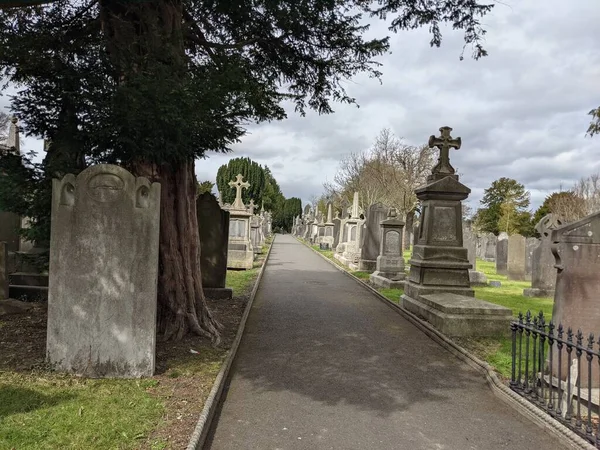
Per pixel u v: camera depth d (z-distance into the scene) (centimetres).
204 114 598
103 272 556
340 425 482
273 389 577
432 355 758
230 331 845
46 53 638
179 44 672
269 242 5003
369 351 768
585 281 582
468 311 868
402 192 4584
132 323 559
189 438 409
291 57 881
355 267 2084
